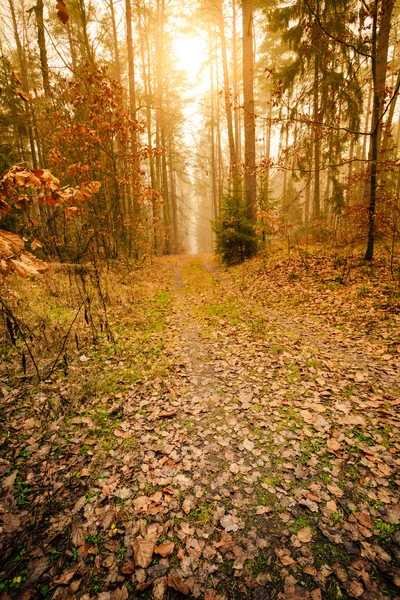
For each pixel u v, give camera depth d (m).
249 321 7.11
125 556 2.13
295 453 3.05
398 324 5.82
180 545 2.21
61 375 4.35
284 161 8.28
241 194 14.84
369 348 5.18
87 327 6.05
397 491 2.54
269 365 4.93
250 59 13.02
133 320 7.00
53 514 2.40
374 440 3.12
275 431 3.38
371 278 8.12
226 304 8.71
